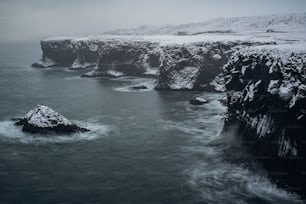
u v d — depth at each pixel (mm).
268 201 35750
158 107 78250
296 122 38875
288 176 38688
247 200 36094
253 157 45594
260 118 46281
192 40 111125
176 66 101625
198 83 98875
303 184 36906
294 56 42844
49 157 48531
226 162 46094
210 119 67375
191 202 35875
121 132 59719
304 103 38250
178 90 98812
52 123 58281
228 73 57781
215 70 100688
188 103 81812
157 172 43344
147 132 59625
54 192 38250
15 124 62656
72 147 52469
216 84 97125
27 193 38094
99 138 56625
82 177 42031
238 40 101250
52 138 56156
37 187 39469
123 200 36375
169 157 48219
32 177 42062
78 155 49250
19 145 53219
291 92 40000
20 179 41500
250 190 38250
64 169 44344
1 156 48812
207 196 37094
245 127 49062
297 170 37875
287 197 36469
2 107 79375
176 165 45438
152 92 97562
